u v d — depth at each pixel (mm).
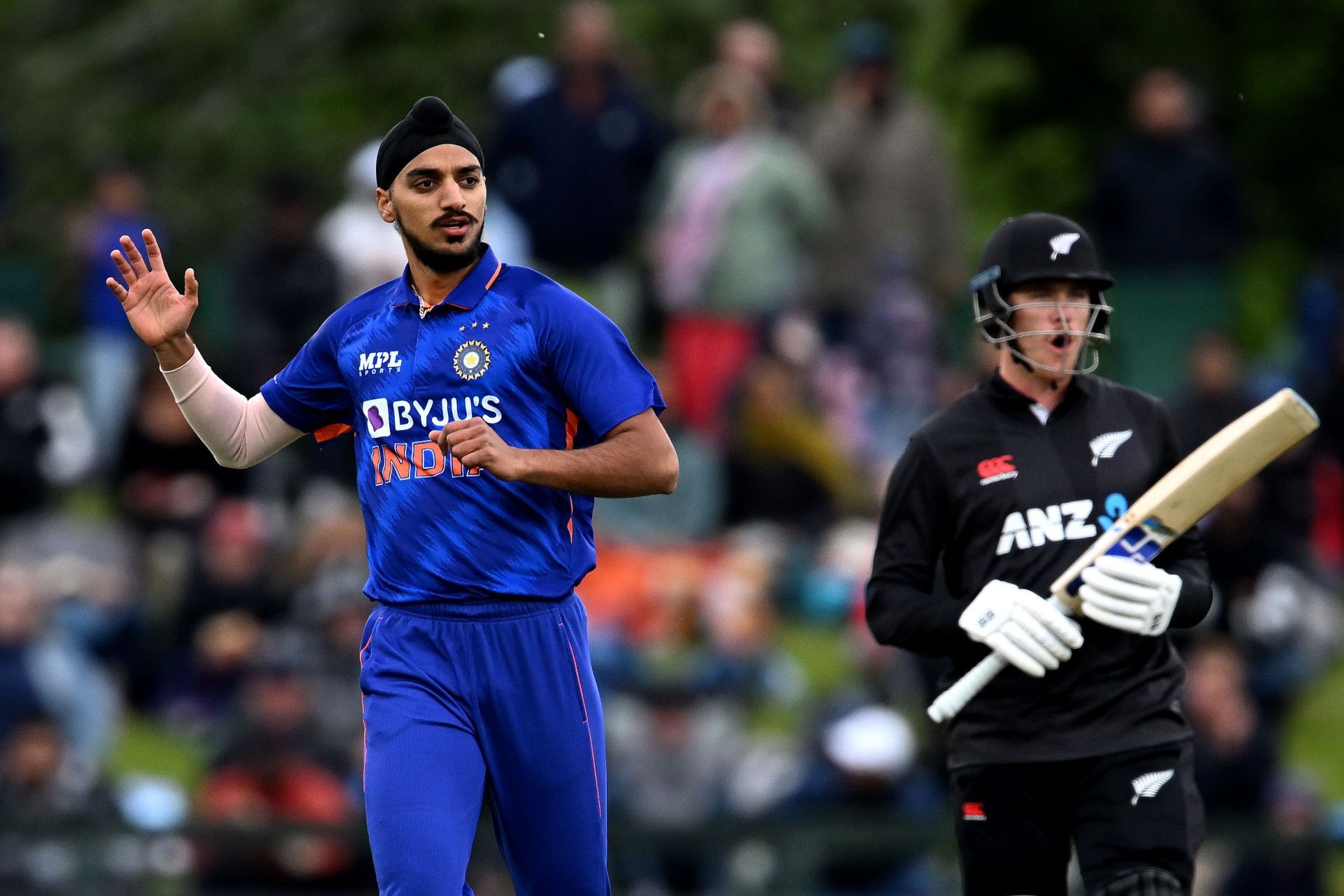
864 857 37156
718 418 50719
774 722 44781
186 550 47156
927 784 39438
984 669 21781
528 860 21469
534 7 76938
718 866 37469
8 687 41094
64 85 76812
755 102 52219
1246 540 48156
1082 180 83562
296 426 22031
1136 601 21266
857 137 52375
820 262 52344
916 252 52344
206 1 77125
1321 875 37812
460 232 20750
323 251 49562
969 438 22516
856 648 45156
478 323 20953
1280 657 48000
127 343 55500
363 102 77188
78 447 55125
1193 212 55406
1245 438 21297
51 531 47500
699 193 50844
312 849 37562
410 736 20797
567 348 20812
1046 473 22281
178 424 49250
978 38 88000
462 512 20922
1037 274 22062
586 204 50719
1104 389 22719
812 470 50500
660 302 51594
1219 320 55281
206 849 37688
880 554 22781
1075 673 21969
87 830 37969
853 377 51719
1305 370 58844
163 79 78062
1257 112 89438
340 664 41250
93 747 42750
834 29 76125
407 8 77500
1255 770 39688
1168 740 21984
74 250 65438
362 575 44875
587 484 20344
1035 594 21594
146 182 75312
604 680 41438
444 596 20984
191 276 21516
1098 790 21953
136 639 46438
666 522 49781
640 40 73812
